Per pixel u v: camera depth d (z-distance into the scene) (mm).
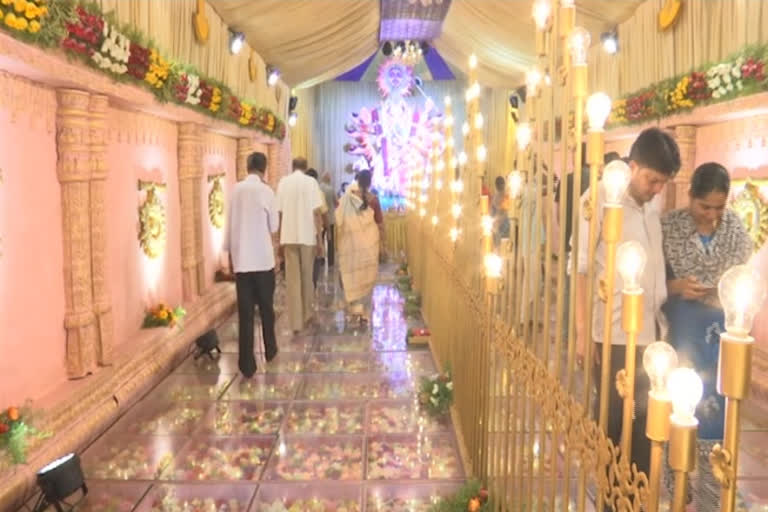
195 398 5086
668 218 2875
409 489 3641
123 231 5441
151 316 5926
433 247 6344
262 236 5637
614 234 1631
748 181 5609
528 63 11047
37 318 4043
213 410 4832
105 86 4461
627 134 7922
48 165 4172
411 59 13055
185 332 6219
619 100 7883
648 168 2594
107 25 4285
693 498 2846
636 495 1468
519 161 2705
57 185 4285
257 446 4203
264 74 10758
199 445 4215
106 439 4289
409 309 8023
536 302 2449
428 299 7160
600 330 2754
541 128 2479
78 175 4324
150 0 5480
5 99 3682
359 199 7602
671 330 2855
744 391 1086
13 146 3775
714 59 5828
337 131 19516
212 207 8391
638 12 7488
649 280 2719
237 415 4730
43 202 4113
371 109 18875
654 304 2764
